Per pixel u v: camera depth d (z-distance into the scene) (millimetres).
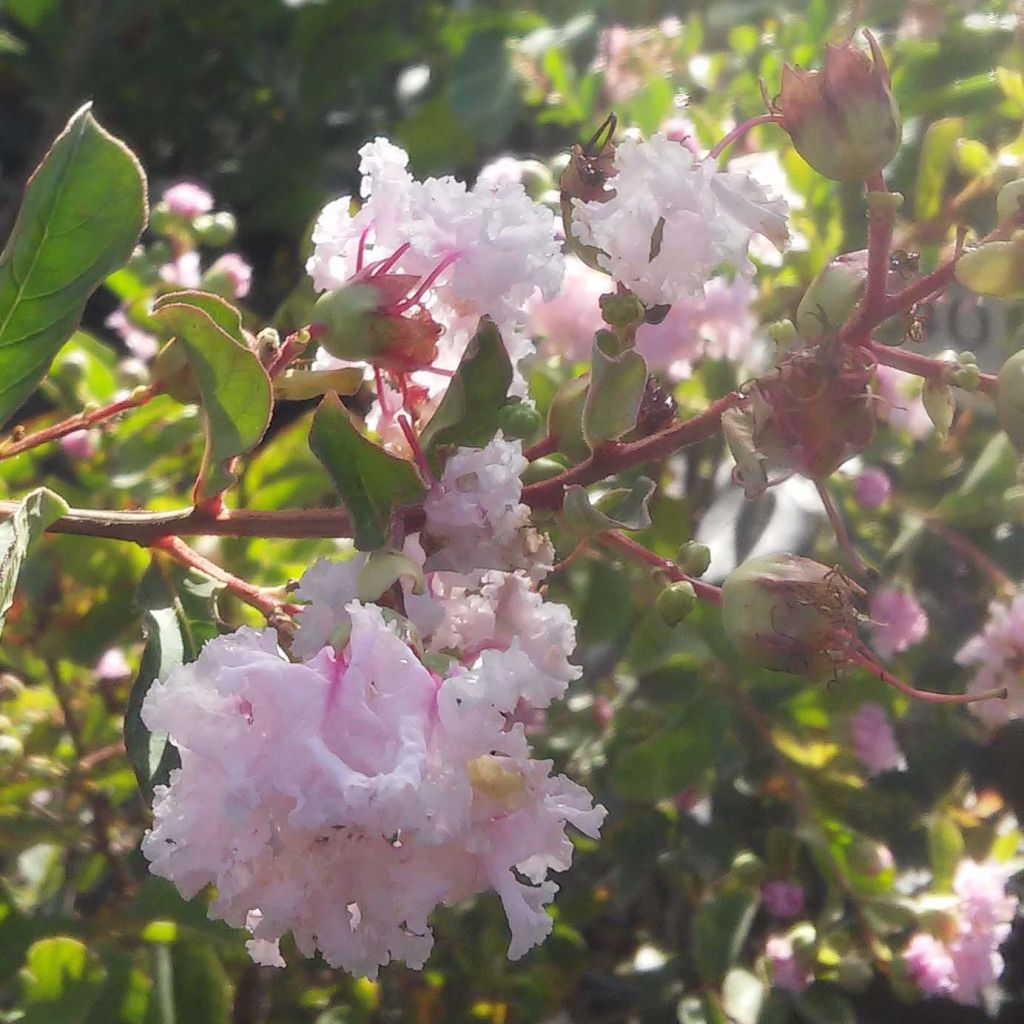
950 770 282
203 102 479
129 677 281
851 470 279
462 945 290
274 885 119
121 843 279
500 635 133
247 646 120
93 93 463
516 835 121
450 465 130
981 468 263
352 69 433
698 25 321
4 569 130
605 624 252
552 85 329
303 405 404
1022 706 240
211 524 149
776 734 267
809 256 268
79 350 268
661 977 290
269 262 492
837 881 264
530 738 279
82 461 267
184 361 158
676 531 256
